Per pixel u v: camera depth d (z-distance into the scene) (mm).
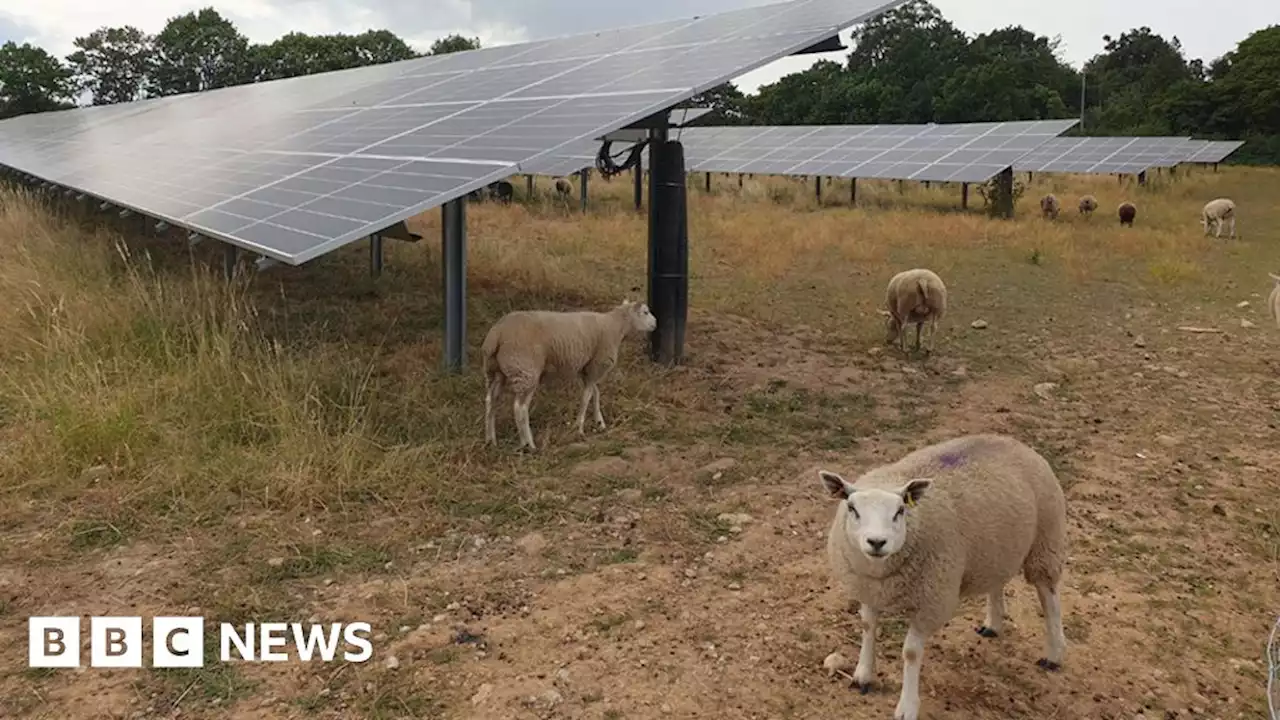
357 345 8977
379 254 12617
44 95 53688
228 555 4973
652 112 7375
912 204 26938
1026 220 22406
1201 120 64188
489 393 6688
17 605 4457
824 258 16047
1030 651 4277
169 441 6070
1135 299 13047
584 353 6844
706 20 11703
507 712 3680
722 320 10977
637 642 4242
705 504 5922
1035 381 8930
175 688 3822
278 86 22250
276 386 6746
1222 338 10766
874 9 8180
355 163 9188
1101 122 66750
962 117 61281
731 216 22000
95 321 8031
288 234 6844
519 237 17297
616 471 6363
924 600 3525
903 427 7566
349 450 5980
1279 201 29172
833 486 3674
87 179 14312
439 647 4160
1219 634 4469
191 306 8695
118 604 4473
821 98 66688
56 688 3812
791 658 4145
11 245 12289
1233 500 6094
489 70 13297
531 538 5297
